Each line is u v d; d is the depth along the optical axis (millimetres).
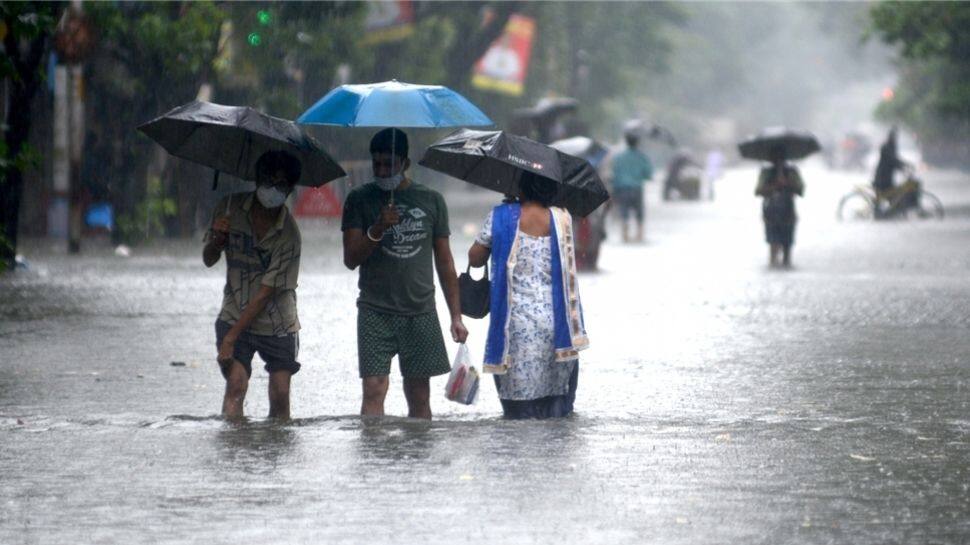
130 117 73688
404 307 23953
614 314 43344
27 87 52781
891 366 32344
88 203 77188
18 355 33812
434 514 17609
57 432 22859
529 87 154000
